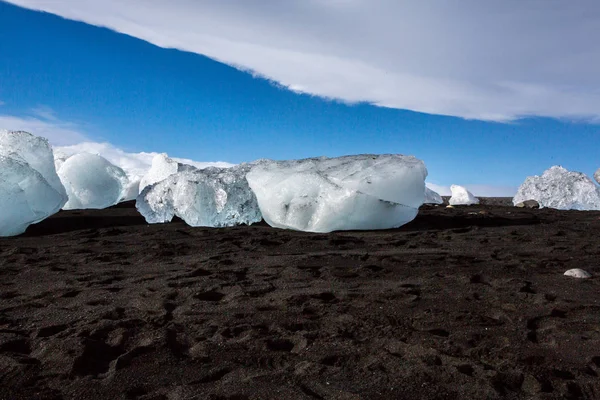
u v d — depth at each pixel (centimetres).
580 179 1245
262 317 263
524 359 207
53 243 539
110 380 189
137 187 1117
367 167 647
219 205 710
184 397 175
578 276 352
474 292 313
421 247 499
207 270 379
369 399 172
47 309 282
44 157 706
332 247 501
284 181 655
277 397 175
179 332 241
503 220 747
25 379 190
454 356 208
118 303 292
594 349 218
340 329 244
